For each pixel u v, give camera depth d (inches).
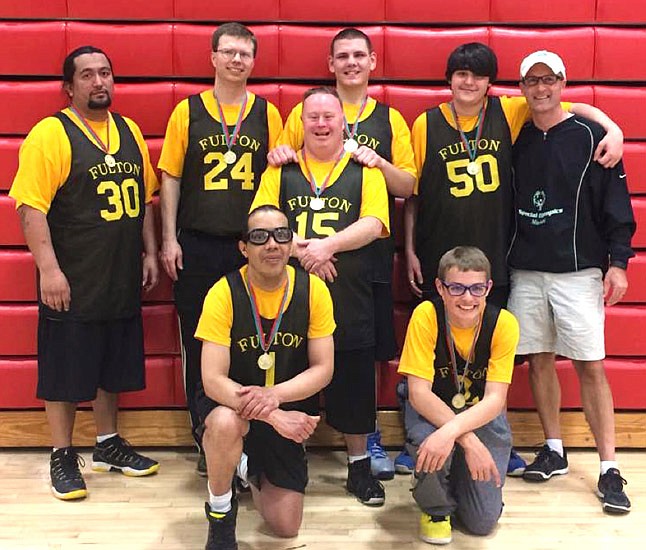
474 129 115.0
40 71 122.8
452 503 99.6
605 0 123.2
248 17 123.3
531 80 109.4
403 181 113.0
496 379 97.1
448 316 97.3
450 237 115.8
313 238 105.5
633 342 127.3
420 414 100.0
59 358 111.4
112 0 121.8
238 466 97.8
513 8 123.5
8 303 126.0
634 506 110.6
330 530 103.7
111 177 110.3
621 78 125.0
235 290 95.2
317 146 106.3
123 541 100.3
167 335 127.3
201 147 114.4
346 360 110.0
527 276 116.0
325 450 129.1
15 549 98.0
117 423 127.0
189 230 116.6
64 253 109.7
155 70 123.4
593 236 112.3
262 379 97.0
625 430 128.6
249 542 100.3
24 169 105.9
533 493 114.7
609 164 109.3
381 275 117.4
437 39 123.6
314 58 123.9
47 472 121.1
